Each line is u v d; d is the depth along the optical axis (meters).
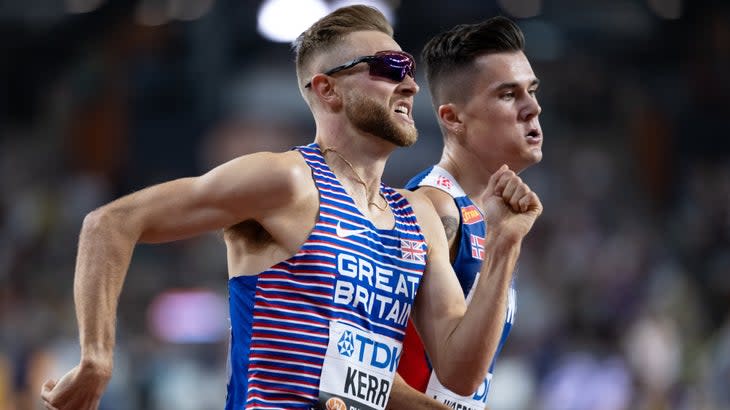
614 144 57.56
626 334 35.69
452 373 12.39
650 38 58.16
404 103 12.62
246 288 11.88
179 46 58.03
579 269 45.62
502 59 15.34
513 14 55.81
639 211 53.75
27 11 59.47
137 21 57.16
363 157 12.57
